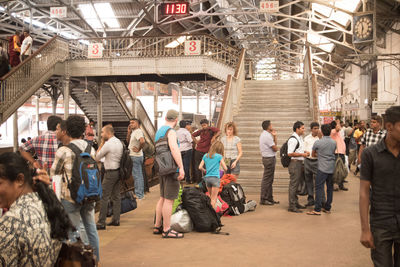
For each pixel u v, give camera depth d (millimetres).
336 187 10227
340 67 37188
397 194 2812
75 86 17062
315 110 11523
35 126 34375
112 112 19844
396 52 20000
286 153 7371
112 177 6105
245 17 28906
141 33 25203
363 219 2863
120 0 18703
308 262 4465
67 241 2252
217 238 5520
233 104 13016
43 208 2133
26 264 1991
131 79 16984
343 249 4965
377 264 2861
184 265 4371
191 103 36750
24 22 20516
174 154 5402
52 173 3770
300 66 45781
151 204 8156
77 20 21219
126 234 5746
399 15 19453
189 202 5883
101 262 4473
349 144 14445
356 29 19062
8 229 1946
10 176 2076
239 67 14445
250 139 11477
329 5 19812
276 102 13914
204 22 28297
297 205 7645
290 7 26359
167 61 15523
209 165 6719
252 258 4613
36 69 13477
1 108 11438
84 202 3768
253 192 9430
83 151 3859
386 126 2836
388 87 21312
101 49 15734
